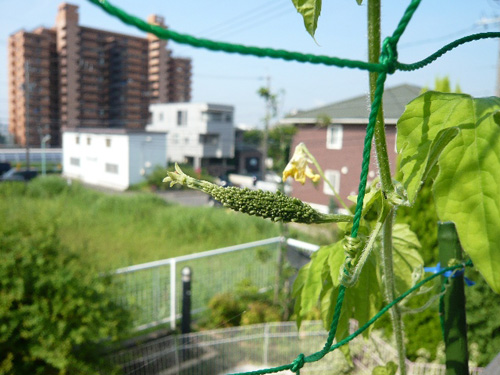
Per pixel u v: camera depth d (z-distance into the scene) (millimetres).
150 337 8039
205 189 809
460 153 675
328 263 1180
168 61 82312
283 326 7926
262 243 10555
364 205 924
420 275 1307
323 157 19906
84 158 42094
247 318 8305
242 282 9453
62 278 5961
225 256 11609
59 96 79438
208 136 49812
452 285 1184
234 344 7590
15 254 5938
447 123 721
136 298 8398
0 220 6559
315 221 838
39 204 19406
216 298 8898
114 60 80188
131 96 80750
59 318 6008
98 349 6707
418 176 724
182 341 7785
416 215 5148
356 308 1231
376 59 738
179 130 50500
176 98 84312
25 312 5637
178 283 9891
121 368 6613
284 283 9117
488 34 772
